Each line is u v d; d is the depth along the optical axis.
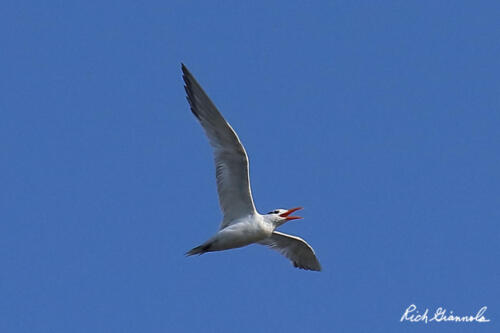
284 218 20.95
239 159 19.55
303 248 22.80
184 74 19.33
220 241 19.98
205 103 19.19
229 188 19.94
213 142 19.67
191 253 20.17
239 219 20.17
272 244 22.73
